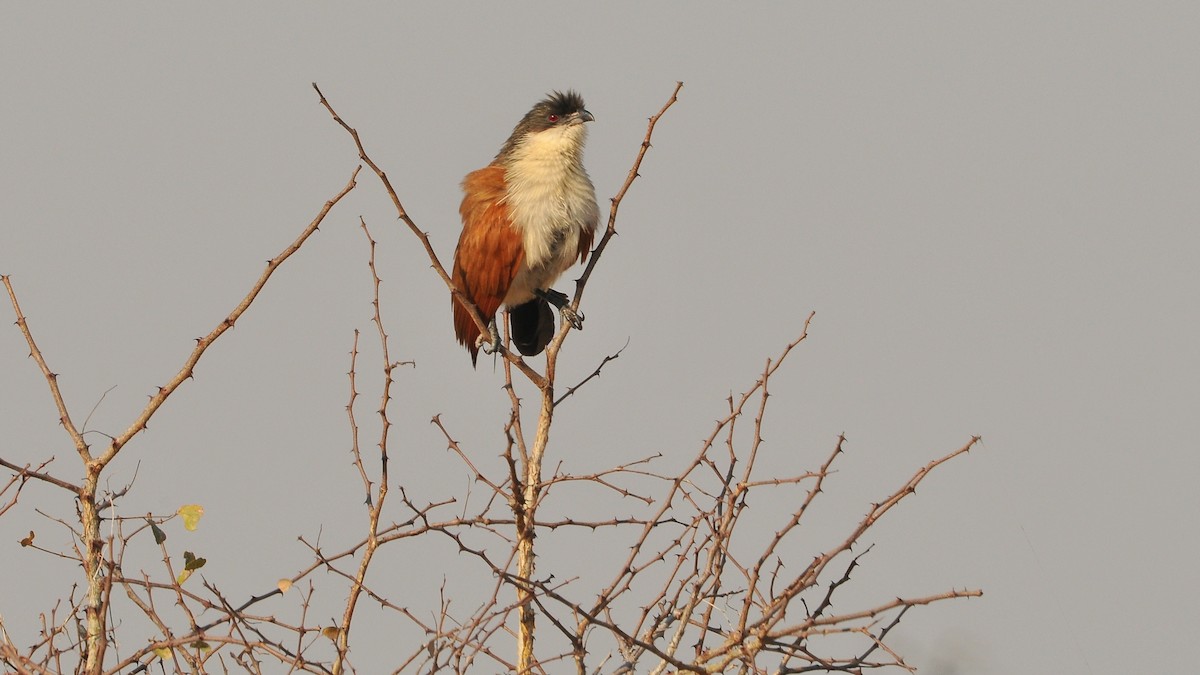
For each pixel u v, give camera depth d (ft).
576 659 24.71
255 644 23.34
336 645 24.40
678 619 27.45
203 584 25.53
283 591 25.35
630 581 26.48
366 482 26.89
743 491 26.05
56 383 26.50
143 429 26.35
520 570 27.58
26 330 26.66
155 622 24.03
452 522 26.63
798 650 24.41
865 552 26.40
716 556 25.44
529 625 27.96
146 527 24.81
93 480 25.66
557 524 27.91
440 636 23.54
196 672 23.84
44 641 24.44
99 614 23.99
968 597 21.07
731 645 23.07
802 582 23.40
